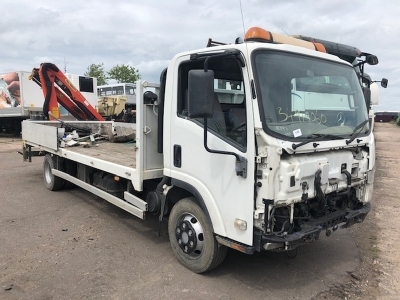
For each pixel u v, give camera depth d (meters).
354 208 4.13
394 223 6.07
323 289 3.81
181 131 3.91
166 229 5.44
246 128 3.22
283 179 3.13
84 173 6.30
